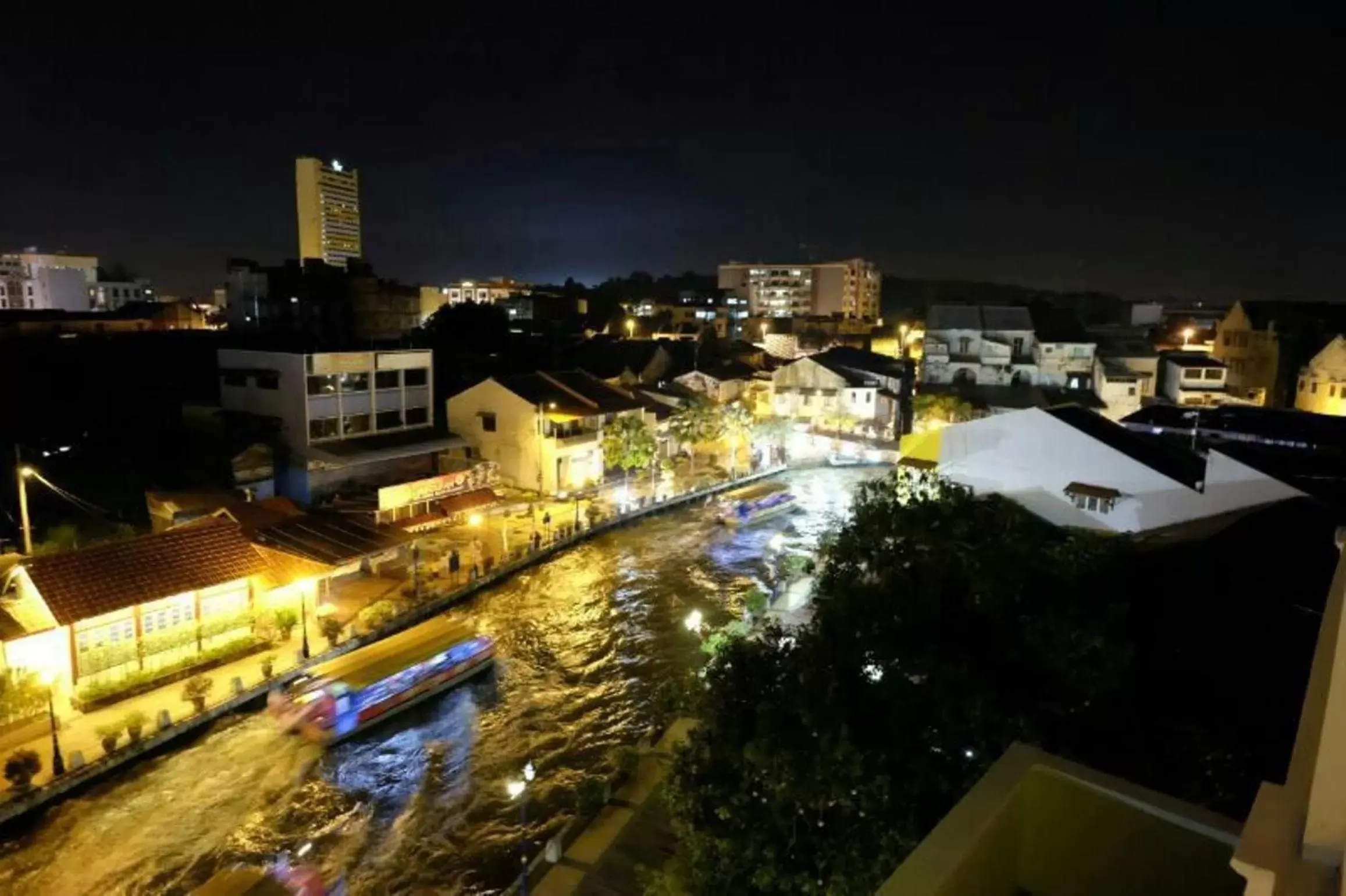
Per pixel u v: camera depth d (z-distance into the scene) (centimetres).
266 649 3238
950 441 3133
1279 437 4847
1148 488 2773
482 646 3275
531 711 3070
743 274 16162
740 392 8262
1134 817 734
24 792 2356
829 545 1816
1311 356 7112
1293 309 7944
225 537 3272
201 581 3047
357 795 2584
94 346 6312
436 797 2584
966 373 7812
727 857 1316
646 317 12306
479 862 2319
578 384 6462
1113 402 7306
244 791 2567
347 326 8706
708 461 6950
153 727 2691
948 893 659
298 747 2778
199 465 4597
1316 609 1905
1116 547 1895
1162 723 1456
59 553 2945
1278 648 1741
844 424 7525
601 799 2383
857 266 15638
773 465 6800
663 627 3762
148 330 7412
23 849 2295
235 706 2894
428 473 5528
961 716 1283
